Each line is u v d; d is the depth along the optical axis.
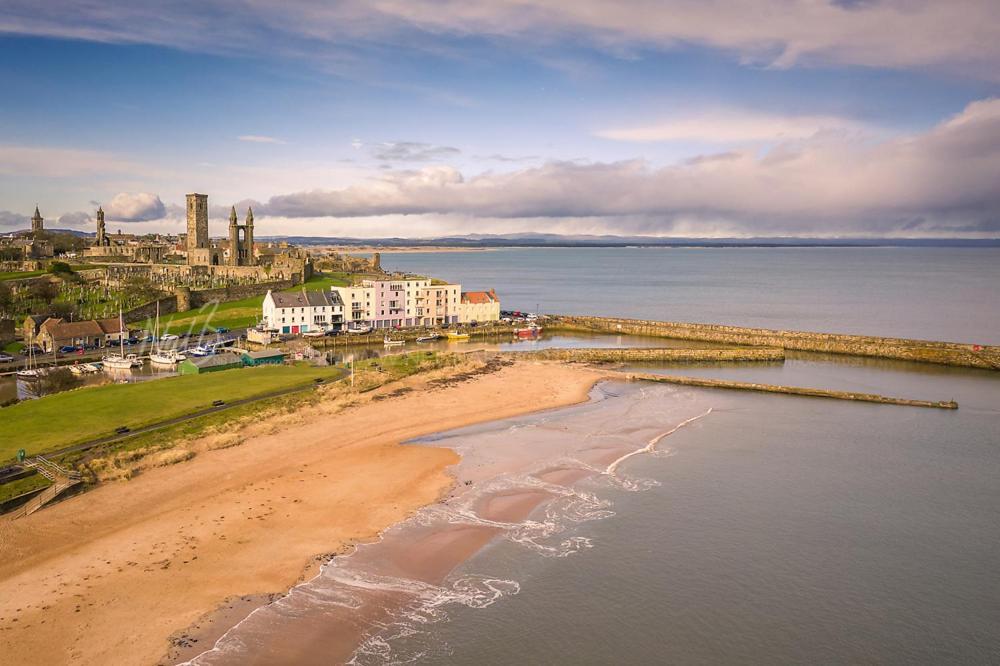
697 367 124.00
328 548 48.06
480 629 39.59
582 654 37.78
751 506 57.50
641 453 70.50
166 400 81.81
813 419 85.56
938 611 43.06
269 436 71.81
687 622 41.16
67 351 122.25
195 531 50.00
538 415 85.62
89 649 36.41
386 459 66.62
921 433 79.81
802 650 39.03
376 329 157.00
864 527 54.16
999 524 55.16
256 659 36.22
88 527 50.19
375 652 37.22
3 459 60.22
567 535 51.31
